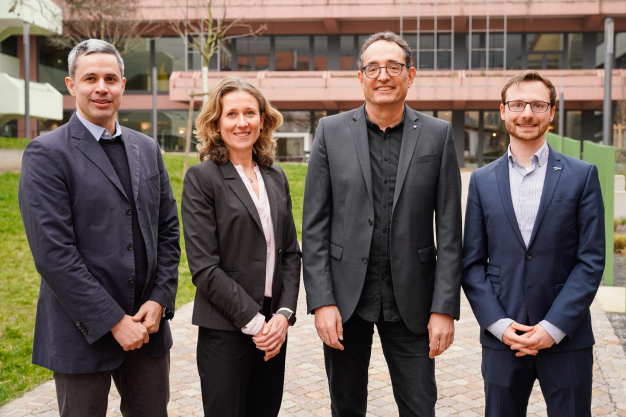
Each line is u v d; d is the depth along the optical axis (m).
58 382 2.57
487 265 2.82
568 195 2.61
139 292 2.63
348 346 2.91
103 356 2.49
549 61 26.91
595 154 8.27
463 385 4.17
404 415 2.88
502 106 2.76
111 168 2.58
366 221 2.79
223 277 2.61
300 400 3.94
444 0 25.94
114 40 25.09
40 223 2.38
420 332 2.80
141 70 28.05
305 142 27.61
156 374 2.70
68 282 2.38
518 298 2.63
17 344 4.95
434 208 2.87
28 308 6.02
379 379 4.29
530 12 25.64
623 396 3.88
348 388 2.95
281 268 2.85
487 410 2.72
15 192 11.23
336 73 26.19
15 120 27.64
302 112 27.72
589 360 2.63
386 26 27.17
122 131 2.71
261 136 2.90
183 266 8.17
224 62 27.89
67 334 2.48
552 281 2.62
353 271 2.79
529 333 2.57
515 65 27.08
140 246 2.63
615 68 26.56
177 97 26.14
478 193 2.80
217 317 2.66
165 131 28.08
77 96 2.57
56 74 28.09
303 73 26.23
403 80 2.73
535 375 2.69
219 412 2.67
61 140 2.51
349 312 2.79
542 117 2.62
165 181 2.90
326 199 2.88
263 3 26.53
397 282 2.76
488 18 26.28
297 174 16.12
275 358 2.83
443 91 25.42
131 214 2.61
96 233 2.51
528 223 2.66
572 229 2.62
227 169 2.73
